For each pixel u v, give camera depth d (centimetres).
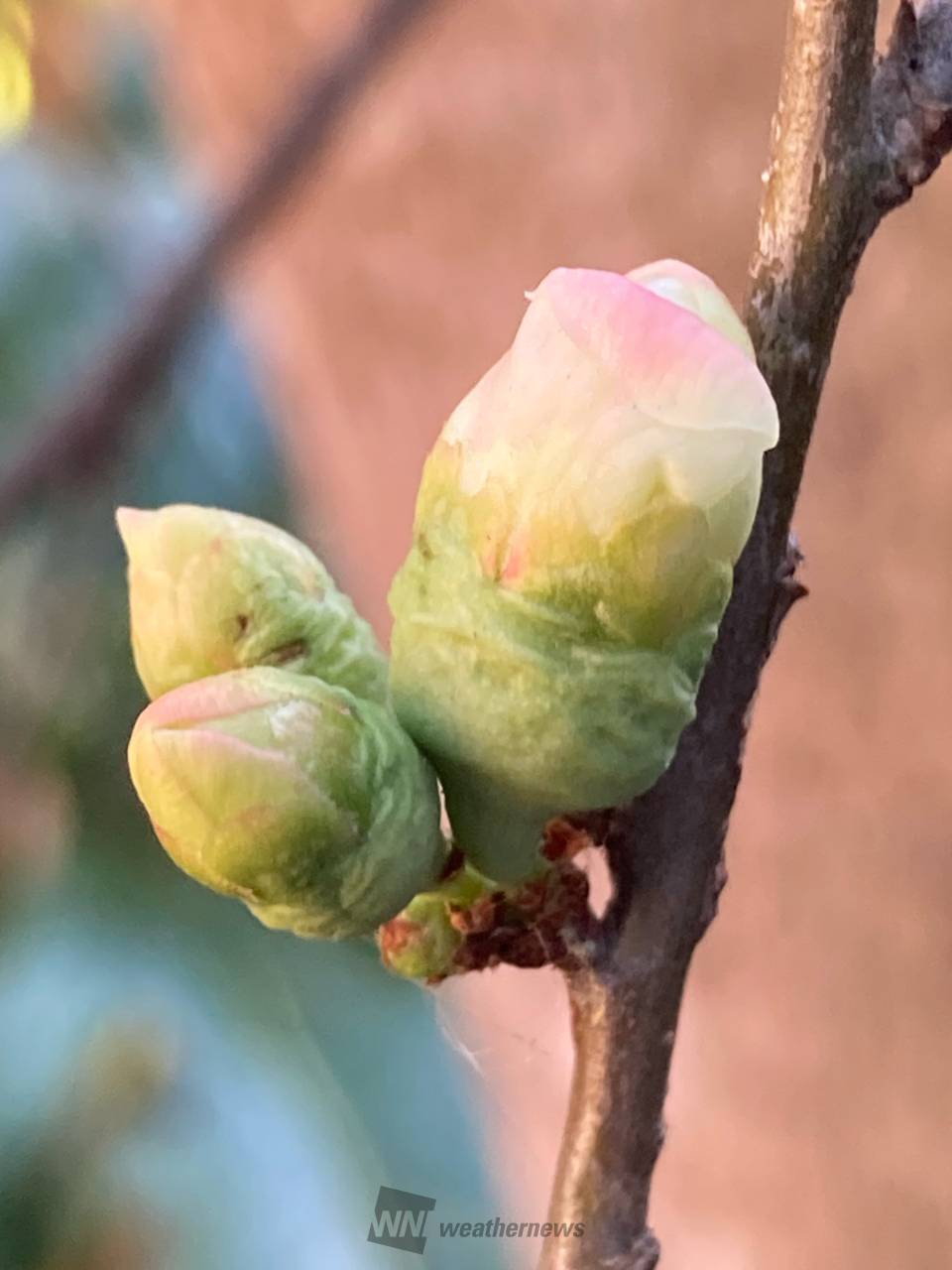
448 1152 19
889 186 7
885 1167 18
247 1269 16
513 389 7
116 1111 18
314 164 19
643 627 7
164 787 7
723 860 8
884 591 16
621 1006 8
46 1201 17
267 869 7
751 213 17
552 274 7
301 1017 19
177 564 8
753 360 7
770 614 8
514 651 7
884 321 16
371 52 18
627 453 7
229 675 7
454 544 7
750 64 16
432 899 8
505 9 19
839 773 18
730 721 8
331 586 8
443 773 7
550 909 8
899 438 16
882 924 18
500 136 19
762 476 7
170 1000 19
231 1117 18
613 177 18
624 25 17
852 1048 18
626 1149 8
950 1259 18
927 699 16
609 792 7
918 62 7
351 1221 17
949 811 16
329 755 7
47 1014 18
